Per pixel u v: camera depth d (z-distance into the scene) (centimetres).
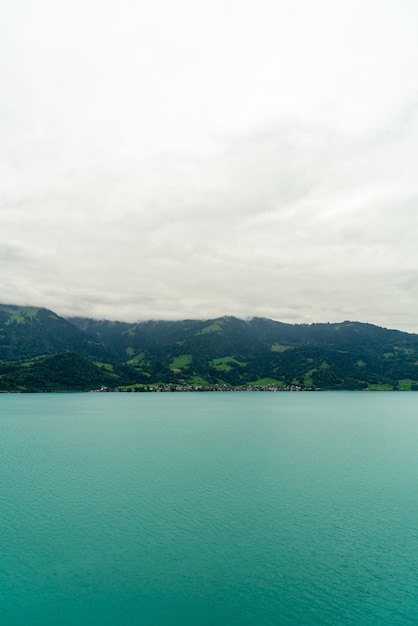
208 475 7731
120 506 6016
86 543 4853
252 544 4856
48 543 4850
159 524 5384
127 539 4966
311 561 4497
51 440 11906
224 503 6169
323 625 3531
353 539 4997
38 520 5497
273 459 9194
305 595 3919
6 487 6925
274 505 6097
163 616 3625
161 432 13600
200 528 5278
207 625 3522
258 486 7038
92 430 14038
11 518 5562
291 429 14462
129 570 4306
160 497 6419
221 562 4466
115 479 7438
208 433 13375
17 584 4066
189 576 4209
